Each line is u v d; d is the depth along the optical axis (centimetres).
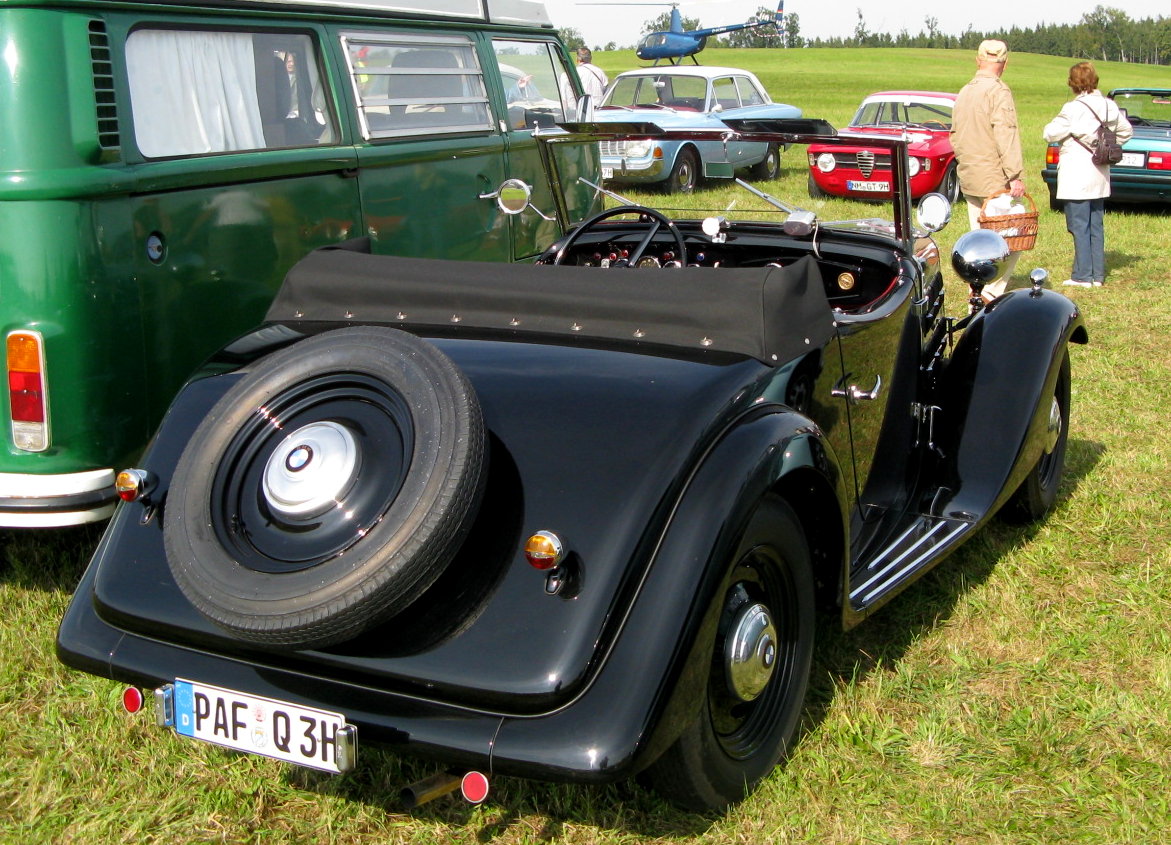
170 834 260
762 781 270
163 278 380
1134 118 1263
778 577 267
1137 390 604
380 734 219
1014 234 702
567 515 227
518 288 288
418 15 547
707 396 247
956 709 306
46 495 347
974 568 397
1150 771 279
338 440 231
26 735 297
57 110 338
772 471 240
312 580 213
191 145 407
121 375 361
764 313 267
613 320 278
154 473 263
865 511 363
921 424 394
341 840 258
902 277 371
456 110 578
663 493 229
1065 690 317
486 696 213
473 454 221
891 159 364
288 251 448
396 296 302
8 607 364
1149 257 1012
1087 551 411
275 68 455
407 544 211
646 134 379
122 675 246
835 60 7725
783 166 1711
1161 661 328
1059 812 265
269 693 230
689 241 409
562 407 246
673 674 215
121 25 368
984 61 779
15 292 337
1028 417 375
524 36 653
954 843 255
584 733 209
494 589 222
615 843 255
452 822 264
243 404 249
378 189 505
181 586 226
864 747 288
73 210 340
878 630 354
